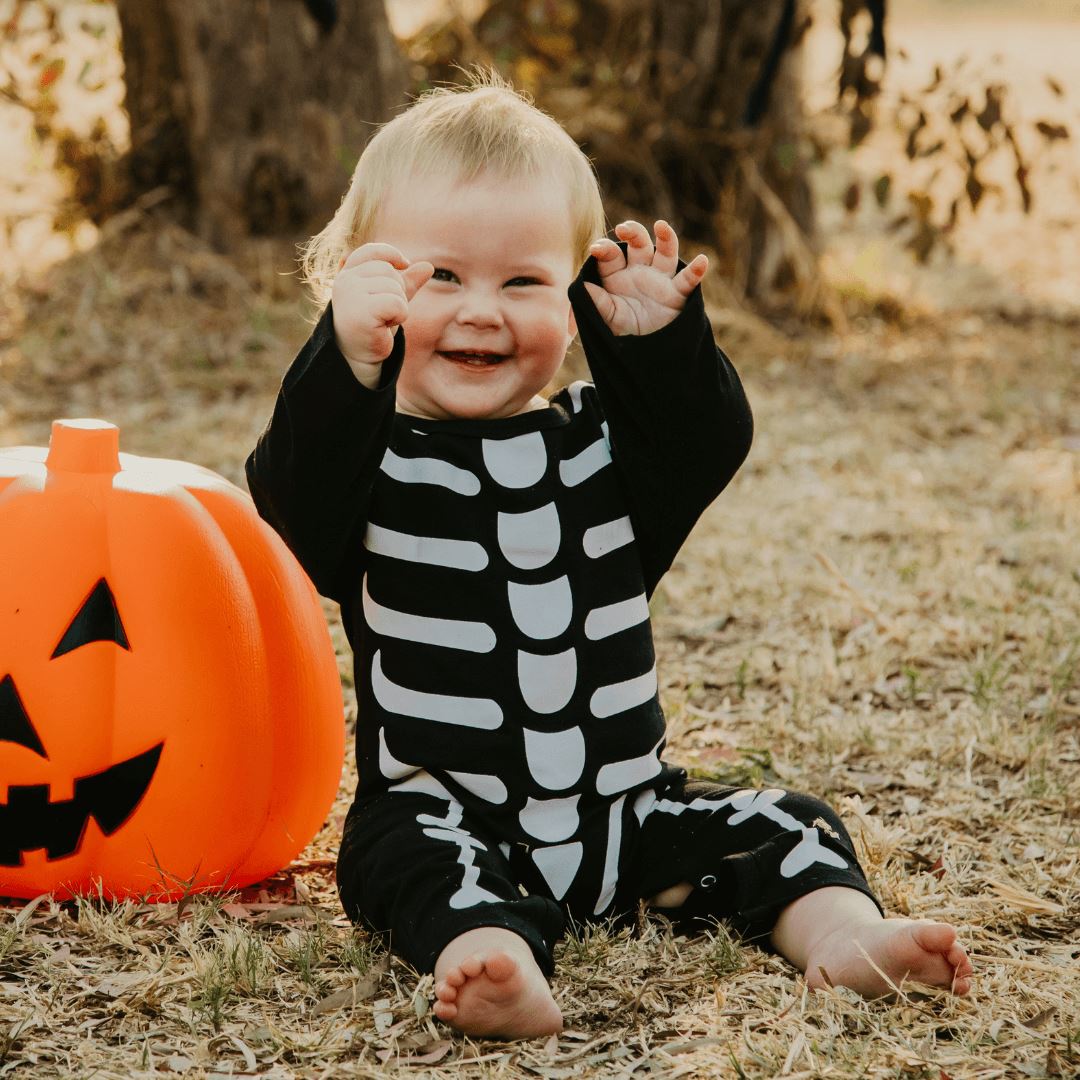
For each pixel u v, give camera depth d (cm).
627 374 227
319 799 248
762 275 719
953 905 238
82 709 224
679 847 225
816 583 399
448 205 227
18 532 228
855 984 205
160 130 675
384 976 212
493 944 194
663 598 396
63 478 235
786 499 471
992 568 405
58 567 226
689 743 308
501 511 227
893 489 480
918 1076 189
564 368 616
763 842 220
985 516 455
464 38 705
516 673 221
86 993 206
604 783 224
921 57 1443
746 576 407
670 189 708
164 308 645
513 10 705
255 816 236
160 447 501
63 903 235
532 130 237
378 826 216
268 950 218
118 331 624
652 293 226
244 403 559
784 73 693
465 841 210
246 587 238
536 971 196
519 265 229
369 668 225
